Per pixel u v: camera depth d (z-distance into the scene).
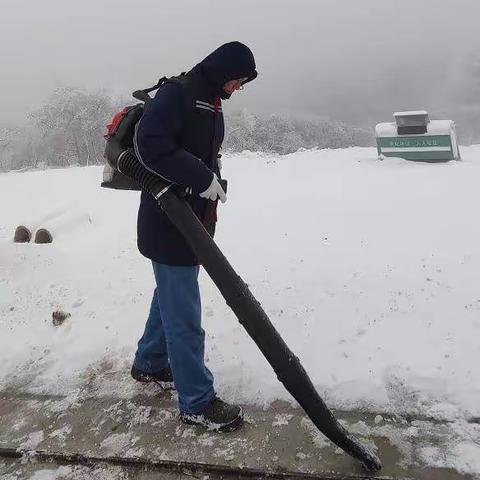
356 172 7.76
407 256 3.90
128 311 3.46
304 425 2.36
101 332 3.24
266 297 3.44
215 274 2.05
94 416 2.54
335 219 4.96
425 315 3.06
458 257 3.81
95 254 4.47
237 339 3.02
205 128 2.19
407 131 8.84
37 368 2.98
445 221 4.66
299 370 2.03
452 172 7.18
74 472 2.23
